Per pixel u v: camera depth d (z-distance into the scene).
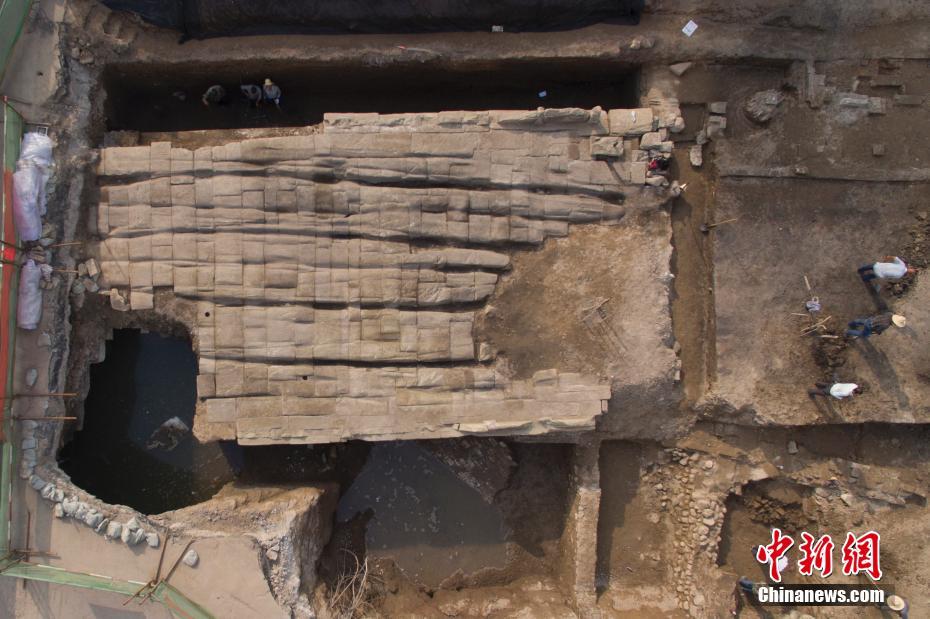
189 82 9.30
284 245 8.34
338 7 8.56
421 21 8.72
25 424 8.12
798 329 8.65
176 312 8.42
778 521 9.26
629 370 8.49
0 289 7.77
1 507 7.81
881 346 8.63
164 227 8.34
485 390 8.48
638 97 9.05
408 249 8.45
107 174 8.38
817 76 8.74
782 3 8.70
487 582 9.52
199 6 8.49
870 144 8.76
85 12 8.46
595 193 8.65
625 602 9.06
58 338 8.32
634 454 9.33
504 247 8.60
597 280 8.56
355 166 8.34
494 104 9.62
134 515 8.12
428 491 9.60
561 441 9.03
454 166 8.43
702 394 8.81
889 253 8.71
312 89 9.57
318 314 8.39
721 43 8.74
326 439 8.36
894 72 8.77
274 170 8.32
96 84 8.68
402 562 9.49
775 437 8.97
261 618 8.03
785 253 8.70
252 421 8.31
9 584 8.03
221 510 8.27
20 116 8.09
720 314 8.63
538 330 8.50
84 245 8.41
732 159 8.71
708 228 8.84
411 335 8.42
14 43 8.18
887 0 8.71
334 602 8.39
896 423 8.82
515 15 8.71
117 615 8.03
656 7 8.75
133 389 9.34
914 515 8.84
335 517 9.54
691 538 9.03
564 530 9.48
